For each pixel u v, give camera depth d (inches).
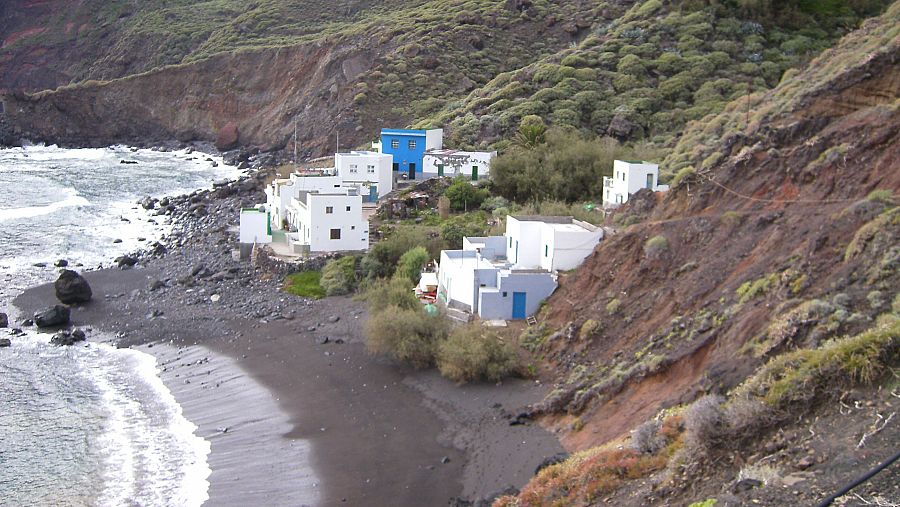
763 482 807.1
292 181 2994.6
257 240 2659.9
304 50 6117.1
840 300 1163.3
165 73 6589.6
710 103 3641.7
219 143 6038.4
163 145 6309.1
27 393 1692.9
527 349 1670.8
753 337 1230.9
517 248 1987.0
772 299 1291.8
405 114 4766.2
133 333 2064.5
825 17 4323.3
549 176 3043.8
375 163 3095.5
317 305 2175.2
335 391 1628.9
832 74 2183.8
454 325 1763.0
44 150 6053.2
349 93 5064.0
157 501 1258.6
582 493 991.6
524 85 4111.7
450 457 1336.1
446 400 1546.5
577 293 1747.0
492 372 1574.8
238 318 2124.8
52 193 4074.8
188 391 1690.5
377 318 1754.4
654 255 1646.2
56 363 1868.8
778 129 1804.9
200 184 4426.7
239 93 6289.4
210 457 1395.2
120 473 1354.6
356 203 2498.8
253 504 1234.6
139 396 1674.5
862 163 1528.1
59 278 2306.8
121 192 4146.2
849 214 1357.0
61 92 6520.7
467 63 5073.8
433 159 3329.2
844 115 1814.7
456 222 2657.5
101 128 6510.8
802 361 976.9
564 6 5418.3
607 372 1435.8
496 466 1283.2
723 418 927.0
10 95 6373.0
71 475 1352.1
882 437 812.0
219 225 3184.1
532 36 5236.2
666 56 4013.3
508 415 1446.9
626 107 3676.2
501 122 3779.5
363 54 5447.8
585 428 1321.4
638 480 970.1
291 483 1288.1
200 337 2009.1
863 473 768.3
